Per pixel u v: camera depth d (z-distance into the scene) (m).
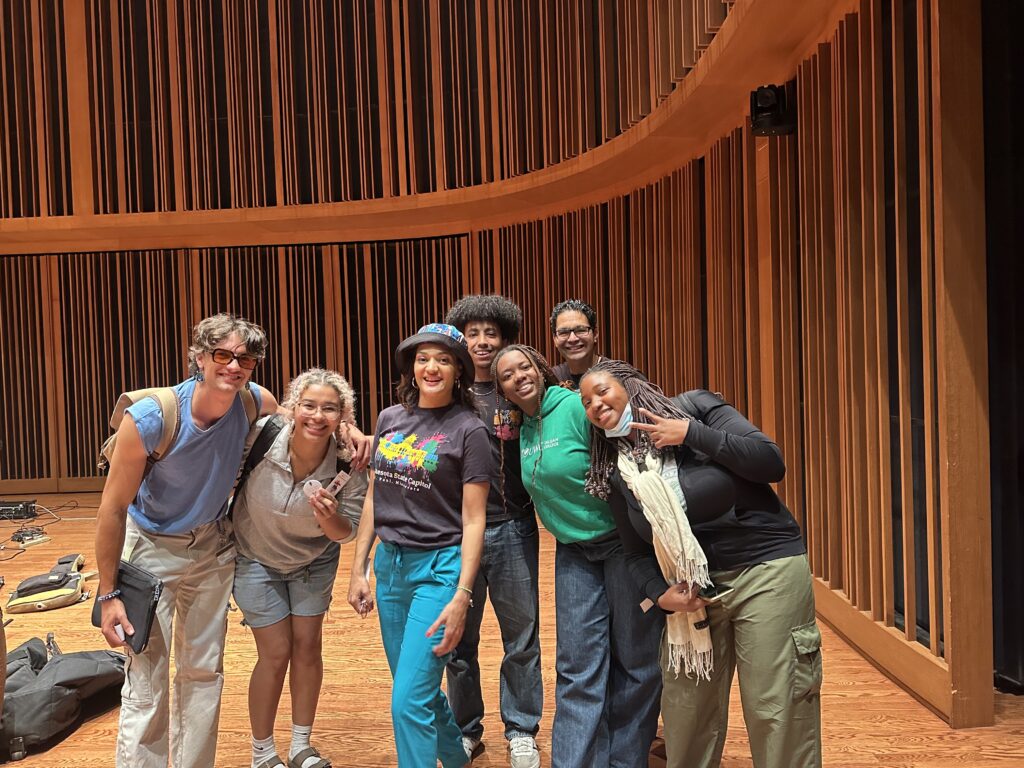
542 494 2.46
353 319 9.59
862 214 3.63
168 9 8.85
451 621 2.26
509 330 2.87
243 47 8.91
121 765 2.33
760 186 4.79
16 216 9.10
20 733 2.99
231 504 2.64
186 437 2.31
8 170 8.99
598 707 2.43
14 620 4.73
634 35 5.90
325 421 2.47
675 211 6.29
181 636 2.52
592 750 2.41
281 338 9.62
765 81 4.70
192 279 9.64
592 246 7.65
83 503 8.95
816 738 2.13
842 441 3.89
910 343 3.46
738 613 2.13
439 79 8.34
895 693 3.33
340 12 8.77
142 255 9.59
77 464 9.67
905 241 3.30
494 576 2.73
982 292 2.96
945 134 2.91
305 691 2.79
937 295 2.98
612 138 6.48
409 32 8.53
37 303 9.62
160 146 8.88
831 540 4.09
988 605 3.01
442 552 2.38
